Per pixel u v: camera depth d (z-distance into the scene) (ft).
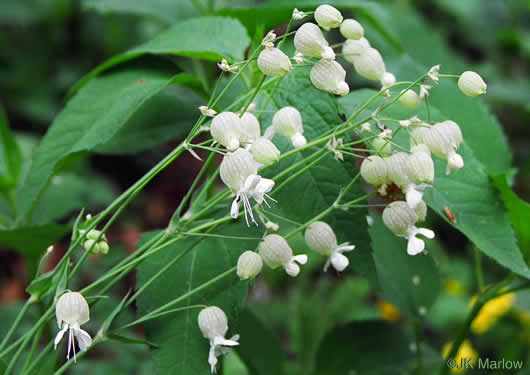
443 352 2.39
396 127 1.67
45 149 1.65
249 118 1.50
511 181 1.85
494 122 1.90
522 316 2.56
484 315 2.55
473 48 3.87
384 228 1.97
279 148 1.62
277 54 1.49
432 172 1.48
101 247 1.56
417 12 3.84
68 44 3.76
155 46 1.70
